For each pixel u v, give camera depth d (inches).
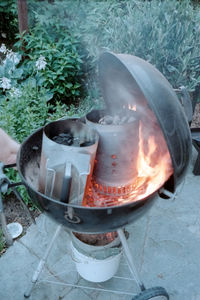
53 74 105.9
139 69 33.5
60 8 116.6
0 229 65.2
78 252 47.7
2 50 108.0
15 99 86.2
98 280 51.9
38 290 55.7
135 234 67.5
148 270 59.9
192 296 55.2
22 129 80.0
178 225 70.1
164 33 81.8
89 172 35.8
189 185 82.3
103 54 42.0
